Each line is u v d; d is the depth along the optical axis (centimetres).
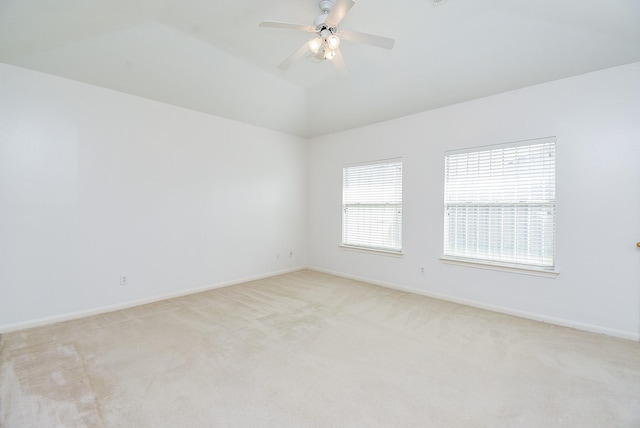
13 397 185
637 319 268
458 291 375
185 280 405
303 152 561
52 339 266
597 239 285
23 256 289
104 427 162
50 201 303
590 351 247
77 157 318
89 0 238
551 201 311
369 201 475
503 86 324
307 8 251
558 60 279
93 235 329
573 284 297
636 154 266
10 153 282
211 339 269
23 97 288
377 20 264
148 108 369
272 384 202
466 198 370
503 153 341
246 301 378
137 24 271
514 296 332
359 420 169
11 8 232
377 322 311
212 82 363
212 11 256
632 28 235
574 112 294
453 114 375
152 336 274
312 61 336
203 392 193
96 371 216
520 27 259
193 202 412
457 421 168
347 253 503
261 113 450
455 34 280
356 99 410
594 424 165
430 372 217
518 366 225
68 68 299
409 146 419
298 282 472
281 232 527
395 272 438
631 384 201
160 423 165
